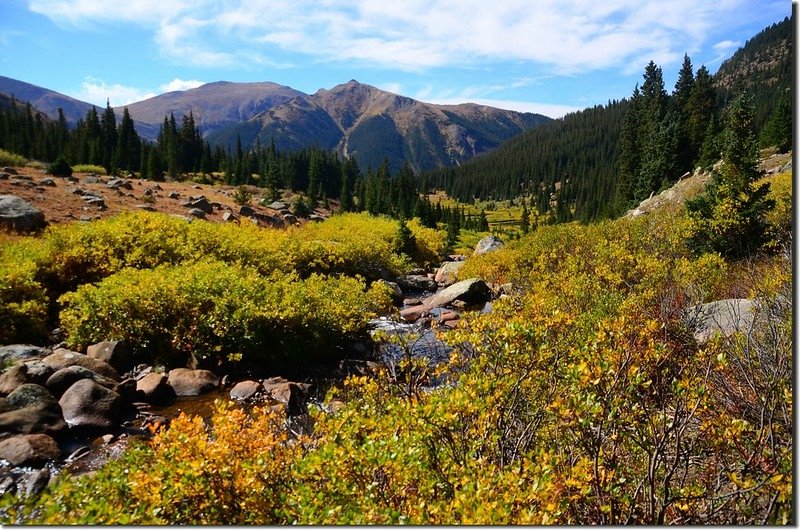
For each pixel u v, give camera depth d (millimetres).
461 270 24766
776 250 11438
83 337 10898
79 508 3441
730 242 12453
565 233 19312
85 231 15938
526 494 2879
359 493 3303
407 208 76750
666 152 46562
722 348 4969
